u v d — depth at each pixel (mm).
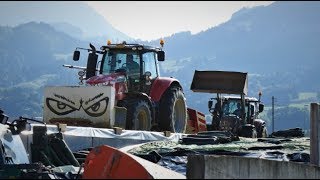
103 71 19891
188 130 24172
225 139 17703
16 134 13156
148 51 19875
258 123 30375
